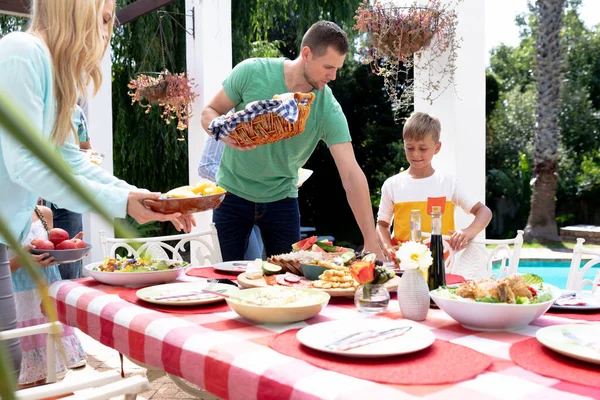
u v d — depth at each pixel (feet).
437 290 4.57
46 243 6.60
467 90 11.33
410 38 10.50
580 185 46.60
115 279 5.90
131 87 16.94
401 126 36.22
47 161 0.63
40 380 8.71
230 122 6.54
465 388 2.87
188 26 15.80
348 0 27.81
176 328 4.10
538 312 4.04
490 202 46.65
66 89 4.82
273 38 33.04
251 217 9.06
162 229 27.91
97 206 0.68
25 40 4.51
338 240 35.40
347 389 2.83
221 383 3.41
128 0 23.62
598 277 6.70
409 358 3.37
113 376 3.71
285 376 3.06
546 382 2.97
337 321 4.08
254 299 4.61
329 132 8.63
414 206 9.78
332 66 7.85
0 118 0.59
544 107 42.37
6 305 4.69
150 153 26.23
